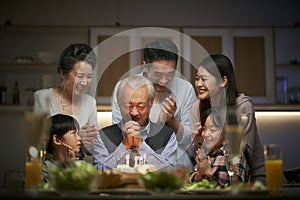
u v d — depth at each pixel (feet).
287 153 15.31
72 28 14.75
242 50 14.71
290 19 15.60
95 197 5.67
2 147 15.20
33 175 6.61
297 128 15.37
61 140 9.83
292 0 15.64
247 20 15.60
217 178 8.78
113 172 6.47
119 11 15.58
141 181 5.89
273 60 14.67
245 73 14.66
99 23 15.57
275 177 6.45
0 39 15.26
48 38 15.33
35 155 6.63
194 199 5.51
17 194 6.05
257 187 6.00
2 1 15.49
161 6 15.61
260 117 15.47
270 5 15.62
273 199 5.66
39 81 15.11
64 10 15.57
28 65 14.58
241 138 6.95
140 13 15.58
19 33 15.25
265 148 6.58
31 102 6.62
